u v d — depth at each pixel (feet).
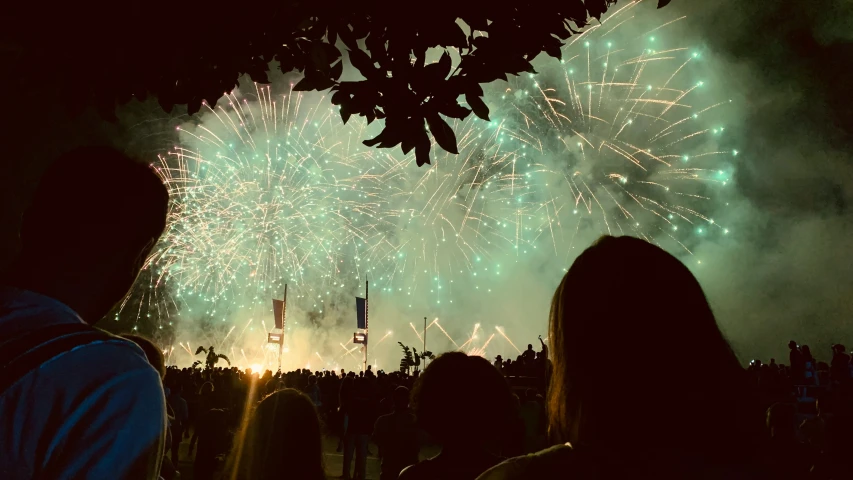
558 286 5.46
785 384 50.65
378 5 10.70
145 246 6.39
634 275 4.91
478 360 11.44
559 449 4.79
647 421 4.52
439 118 10.80
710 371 4.69
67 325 5.37
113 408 5.02
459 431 10.80
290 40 11.47
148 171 6.49
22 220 6.18
